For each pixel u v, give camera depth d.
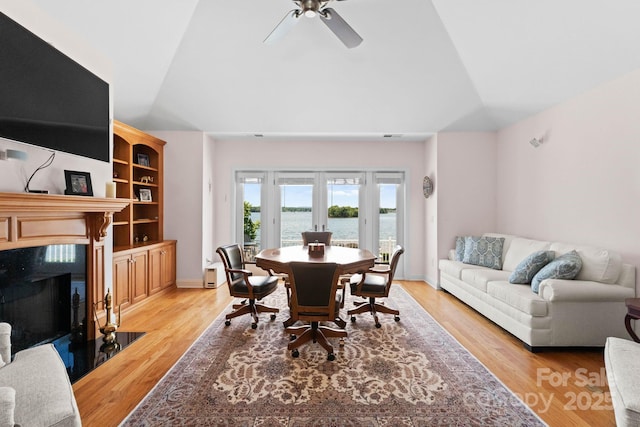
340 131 5.17
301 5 2.38
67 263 2.71
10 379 1.46
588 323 2.81
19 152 1.98
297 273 2.69
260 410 1.98
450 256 5.02
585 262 3.02
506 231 4.86
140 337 3.10
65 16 2.66
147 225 5.01
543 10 2.78
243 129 5.10
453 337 3.16
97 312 3.00
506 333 3.27
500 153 5.04
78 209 2.52
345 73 4.08
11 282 2.25
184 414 1.94
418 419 1.91
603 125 3.16
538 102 3.91
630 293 2.78
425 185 5.52
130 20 3.08
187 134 5.10
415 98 4.45
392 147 5.79
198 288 5.06
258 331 3.29
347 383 2.30
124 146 4.27
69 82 2.56
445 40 3.62
